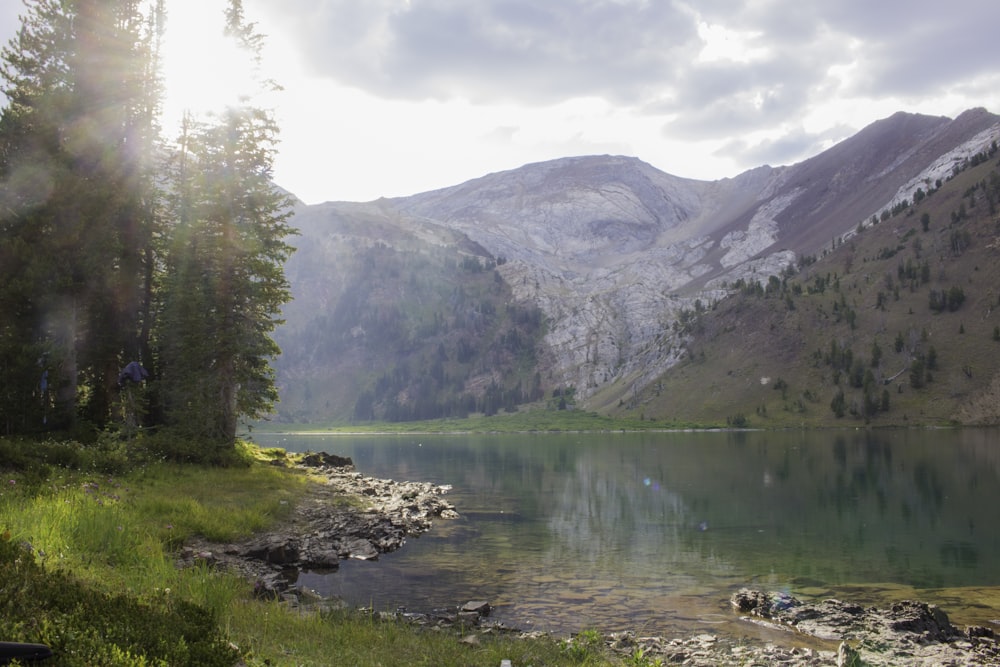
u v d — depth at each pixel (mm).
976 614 19484
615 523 36000
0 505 15516
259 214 46500
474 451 110500
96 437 37188
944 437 121500
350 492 39812
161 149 51438
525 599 20375
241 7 47219
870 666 14398
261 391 45812
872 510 40844
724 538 31594
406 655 11664
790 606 19281
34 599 8203
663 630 17359
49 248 36531
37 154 38219
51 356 36000
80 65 42188
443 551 27719
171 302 43812
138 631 8125
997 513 39219
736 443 120000
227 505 27531
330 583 21422
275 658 9789
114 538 15070
